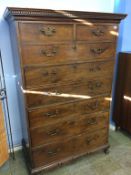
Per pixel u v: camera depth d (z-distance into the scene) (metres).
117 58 2.10
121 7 1.91
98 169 1.70
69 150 1.69
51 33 1.25
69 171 1.68
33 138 1.47
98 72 1.56
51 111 1.46
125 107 2.11
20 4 1.55
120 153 1.92
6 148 1.76
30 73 1.28
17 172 1.68
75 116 1.59
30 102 1.35
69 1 1.74
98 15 1.34
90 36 1.41
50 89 1.39
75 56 1.40
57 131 1.55
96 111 1.70
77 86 1.50
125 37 2.00
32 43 1.22
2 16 1.52
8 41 1.61
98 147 1.86
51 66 1.33
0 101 1.63
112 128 2.37
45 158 1.58
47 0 1.64
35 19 1.17
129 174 1.64
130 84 1.98
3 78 1.66
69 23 1.29
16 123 1.89
